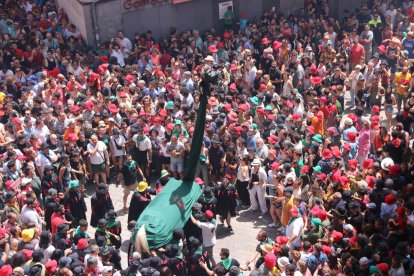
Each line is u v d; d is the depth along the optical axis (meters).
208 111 20.33
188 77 22.56
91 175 19.16
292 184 16.48
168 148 18.72
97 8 25.66
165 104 20.94
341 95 21.02
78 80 23.14
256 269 13.93
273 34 26.55
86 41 26.12
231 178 18.45
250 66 23.31
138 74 23.64
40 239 14.40
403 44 24.97
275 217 17.34
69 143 18.30
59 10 27.95
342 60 23.88
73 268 13.23
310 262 13.75
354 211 14.98
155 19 26.98
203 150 18.36
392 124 22.61
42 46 24.84
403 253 13.54
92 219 16.78
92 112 20.25
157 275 13.00
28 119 19.05
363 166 17.36
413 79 21.92
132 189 18.12
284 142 17.88
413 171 16.58
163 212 15.24
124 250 16.88
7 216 15.34
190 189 16.34
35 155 18.00
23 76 23.22
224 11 28.25
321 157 17.64
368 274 13.12
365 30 26.44
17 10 27.84
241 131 18.94
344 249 14.11
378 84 22.30
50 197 16.11
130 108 20.45
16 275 12.90
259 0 28.70
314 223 14.76
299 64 23.70
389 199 15.12
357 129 19.69
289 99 21.52
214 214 16.44
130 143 19.05
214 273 13.74
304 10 28.27
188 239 14.94
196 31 26.34
